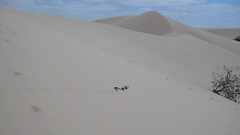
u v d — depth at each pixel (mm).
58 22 20125
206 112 7078
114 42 19281
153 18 65562
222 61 25656
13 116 3754
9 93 4355
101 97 5730
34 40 7977
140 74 9133
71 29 18484
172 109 6398
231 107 9148
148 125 5059
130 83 7477
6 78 4820
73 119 4340
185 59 22594
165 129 5098
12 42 6836
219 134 5652
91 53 9602
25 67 5660
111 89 6441
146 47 22094
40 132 3617
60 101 4812
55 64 6617
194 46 28031
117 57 11508
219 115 7199
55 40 9258
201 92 10430
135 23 66688
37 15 20953
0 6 16938
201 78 18359
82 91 5672
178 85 9789
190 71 19516
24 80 5051
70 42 10141
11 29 8125
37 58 6484
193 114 6516
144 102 6301
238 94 14977
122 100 5984
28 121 3777
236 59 27953
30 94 4613
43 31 10234
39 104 4391
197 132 5406
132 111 5520
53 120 4070
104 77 7148
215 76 20172
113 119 4863
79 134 3934
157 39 26406
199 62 23016
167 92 7828
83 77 6527
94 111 4926
